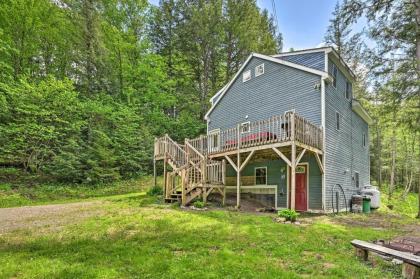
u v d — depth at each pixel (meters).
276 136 10.71
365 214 11.91
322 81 11.52
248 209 10.84
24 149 15.30
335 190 11.98
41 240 5.36
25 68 18.34
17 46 17.83
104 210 9.15
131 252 4.56
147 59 23.72
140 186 17.95
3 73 16.64
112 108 20.00
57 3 19.25
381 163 28.36
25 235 5.82
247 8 23.67
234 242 5.27
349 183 13.71
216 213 8.50
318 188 11.31
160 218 7.54
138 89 23.95
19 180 14.62
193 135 23.59
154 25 26.36
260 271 3.75
